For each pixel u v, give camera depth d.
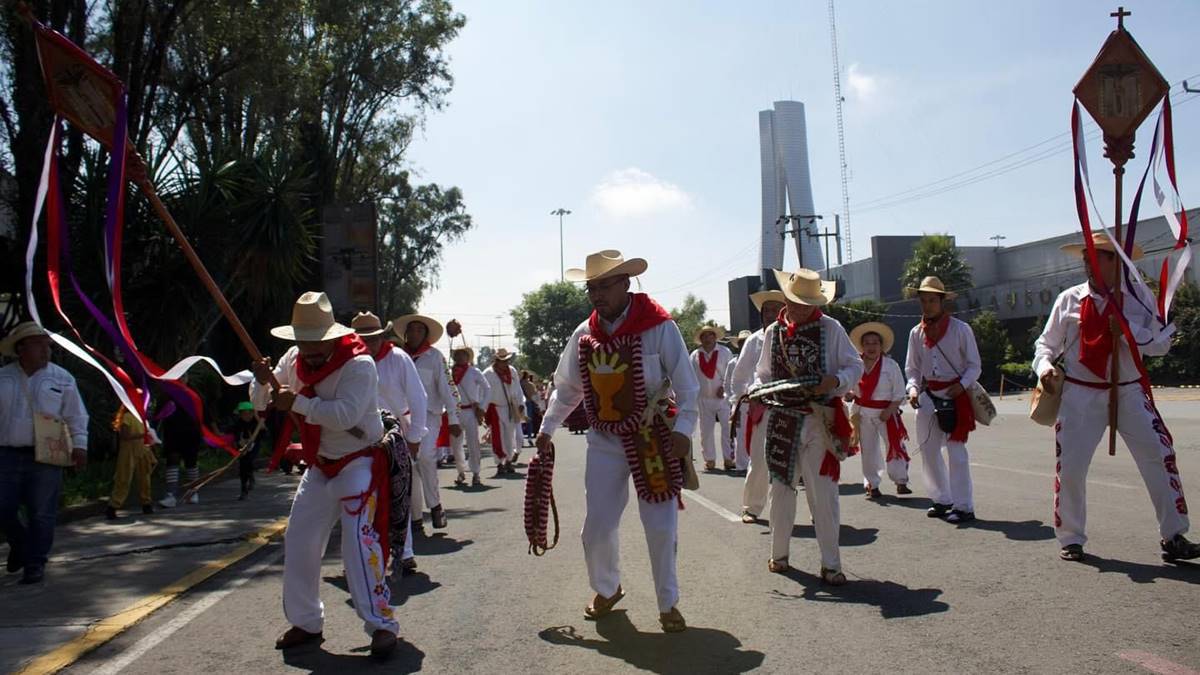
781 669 4.66
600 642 5.26
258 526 10.10
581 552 8.01
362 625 5.82
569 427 6.04
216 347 23.95
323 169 26.45
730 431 14.29
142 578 7.36
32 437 7.27
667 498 5.40
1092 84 6.79
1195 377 42.81
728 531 8.71
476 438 14.61
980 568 6.62
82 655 5.25
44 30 4.66
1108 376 6.66
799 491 11.36
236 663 5.09
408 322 9.90
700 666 4.77
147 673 4.95
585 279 5.57
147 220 16.42
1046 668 4.48
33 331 7.42
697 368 14.91
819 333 6.55
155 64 17.66
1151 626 5.05
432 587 6.81
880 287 70.50
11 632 5.72
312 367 5.29
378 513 5.30
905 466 10.76
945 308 8.95
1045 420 6.85
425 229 48.28
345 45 30.48
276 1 19.83
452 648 5.24
